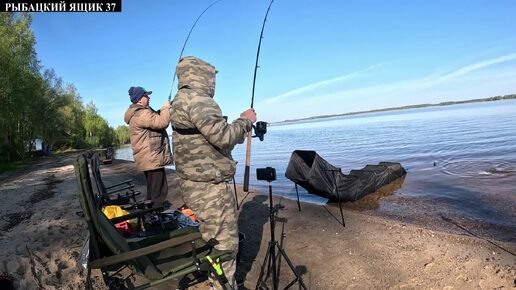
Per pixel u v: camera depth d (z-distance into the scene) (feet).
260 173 10.34
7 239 17.53
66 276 12.99
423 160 47.26
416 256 13.71
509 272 12.00
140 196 27.40
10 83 85.46
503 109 214.48
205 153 9.13
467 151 51.47
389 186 30.25
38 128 117.50
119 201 20.06
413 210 22.52
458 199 24.73
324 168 22.63
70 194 30.22
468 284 11.52
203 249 10.50
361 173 27.45
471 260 13.03
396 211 22.45
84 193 9.15
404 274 12.47
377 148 68.39
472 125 108.68
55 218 21.45
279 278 12.75
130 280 12.55
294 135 149.79
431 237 15.43
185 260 9.96
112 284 11.89
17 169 70.54
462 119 146.10
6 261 14.28
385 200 25.55
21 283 12.23
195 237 9.06
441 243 14.70
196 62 9.23
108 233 9.45
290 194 30.53
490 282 11.51
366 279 12.37
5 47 83.66
